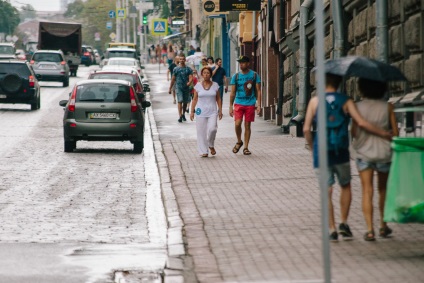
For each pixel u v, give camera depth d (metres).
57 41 163.75
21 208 32.56
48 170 44.81
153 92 116.31
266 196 33.16
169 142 56.28
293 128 57.72
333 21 44.34
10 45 161.62
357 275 20.11
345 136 24.05
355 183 34.94
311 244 24.11
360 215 28.11
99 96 54.00
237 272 21.09
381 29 34.81
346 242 24.12
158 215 31.23
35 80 89.44
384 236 24.53
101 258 23.77
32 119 79.00
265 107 73.44
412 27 34.25
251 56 98.44
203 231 26.64
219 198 33.06
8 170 44.69
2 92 87.62
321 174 16.56
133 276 21.48
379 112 23.77
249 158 45.72
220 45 135.62
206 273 21.14
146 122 75.38
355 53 43.66
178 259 22.88
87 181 40.66
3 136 63.72
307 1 53.16
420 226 26.05
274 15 69.69
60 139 62.34
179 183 37.16
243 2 78.62
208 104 46.69
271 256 22.77
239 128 47.38
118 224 29.34
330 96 23.98
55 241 26.22
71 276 21.55
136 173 43.81
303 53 54.19
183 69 72.62
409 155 21.72
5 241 26.12
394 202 21.81
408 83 35.56
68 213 31.53
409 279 19.59
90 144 60.19
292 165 42.25
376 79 23.23
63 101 56.56
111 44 192.62
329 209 24.25
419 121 25.42
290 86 61.69
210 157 46.72
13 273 21.78
